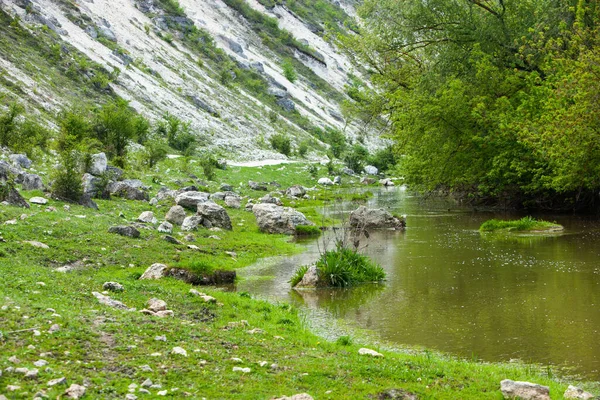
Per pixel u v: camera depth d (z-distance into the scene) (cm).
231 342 966
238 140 8506
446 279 1752
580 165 2558
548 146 2561
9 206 1983
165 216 2462
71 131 4344
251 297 1512
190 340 944
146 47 10188
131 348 850
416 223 3325
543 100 2945
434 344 1130
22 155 3216
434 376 870
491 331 1214
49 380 695
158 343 896
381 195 5447
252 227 2792
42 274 1270
